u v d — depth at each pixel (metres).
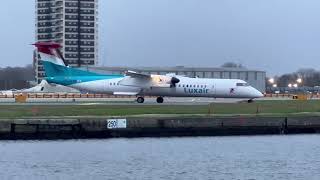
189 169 104.88
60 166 107.50
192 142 141.12
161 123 151.00
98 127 147.50
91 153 123.12
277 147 132.75
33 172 101.88
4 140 144.12
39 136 145.88
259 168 106.31
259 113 169.25
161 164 109.94
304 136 154.62
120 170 104.06
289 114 165.62
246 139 147.62
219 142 141.38
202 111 173.25
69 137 146.75
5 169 104.50
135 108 182.12
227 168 106.06
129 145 135.38
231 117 155.38
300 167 107.19
